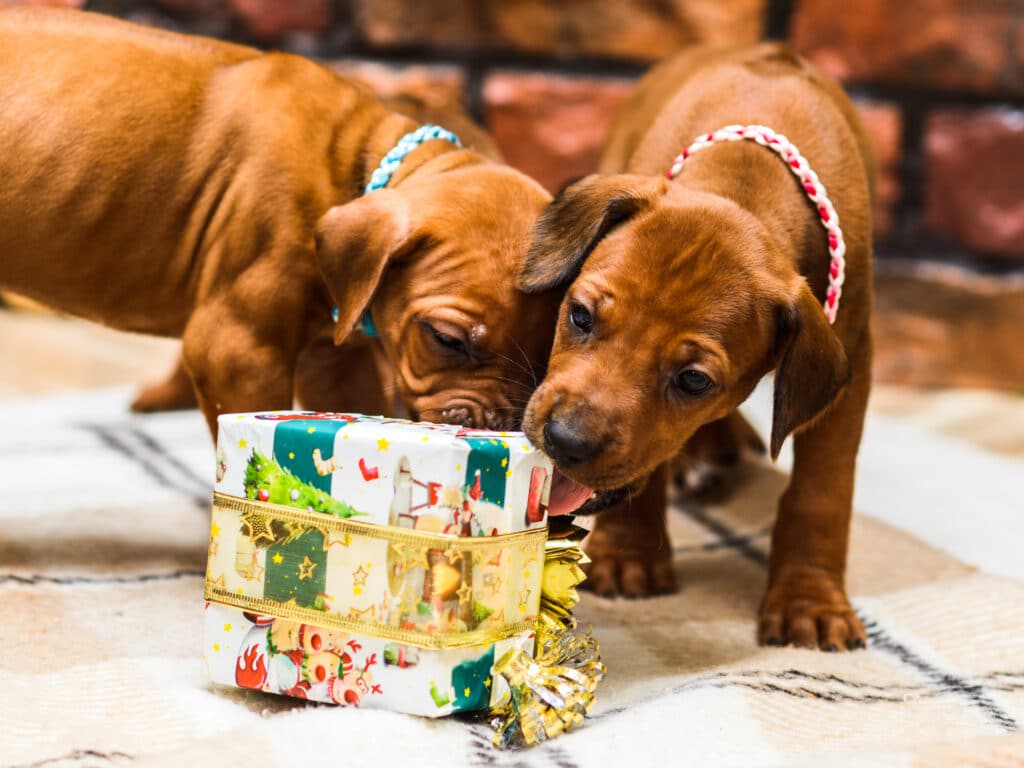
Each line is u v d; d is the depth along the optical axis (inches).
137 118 95.4
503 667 71.4
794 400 80.7
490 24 183.8
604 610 95.7
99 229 96.2
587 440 76.2
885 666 86.0
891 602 97.6
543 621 76.4
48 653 78.5
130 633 83.1
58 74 95.3
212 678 75.2
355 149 97.7
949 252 188.9
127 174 95.3
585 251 83.4
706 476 127.2
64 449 129.3
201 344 94.4
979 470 144.3
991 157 185.3
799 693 79.0
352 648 71.7
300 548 72.3
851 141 99.0
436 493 69.2
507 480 70.9
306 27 183.2
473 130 120.0
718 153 93.4
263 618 73.4
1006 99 186.4
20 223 95.4
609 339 80.3
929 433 160.1
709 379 80.1
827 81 109.8
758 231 83.6
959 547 117.6
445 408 86.3
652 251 81.5
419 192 89.5
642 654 86.2
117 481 119.3
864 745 72.0
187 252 97.3
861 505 129.3
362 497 70.7
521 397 86.4
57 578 92.7
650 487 100.0
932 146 185.9
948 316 186.7
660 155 100.3
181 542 103.7
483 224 87.7
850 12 184.5
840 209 93.6
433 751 67.7
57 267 97.7
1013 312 185.9
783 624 91.0
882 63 185.3
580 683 73.1
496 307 85.5
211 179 95.9
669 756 68.2
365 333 95.1
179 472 123.2
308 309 95.0
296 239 93.4
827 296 90.3
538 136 185.8
